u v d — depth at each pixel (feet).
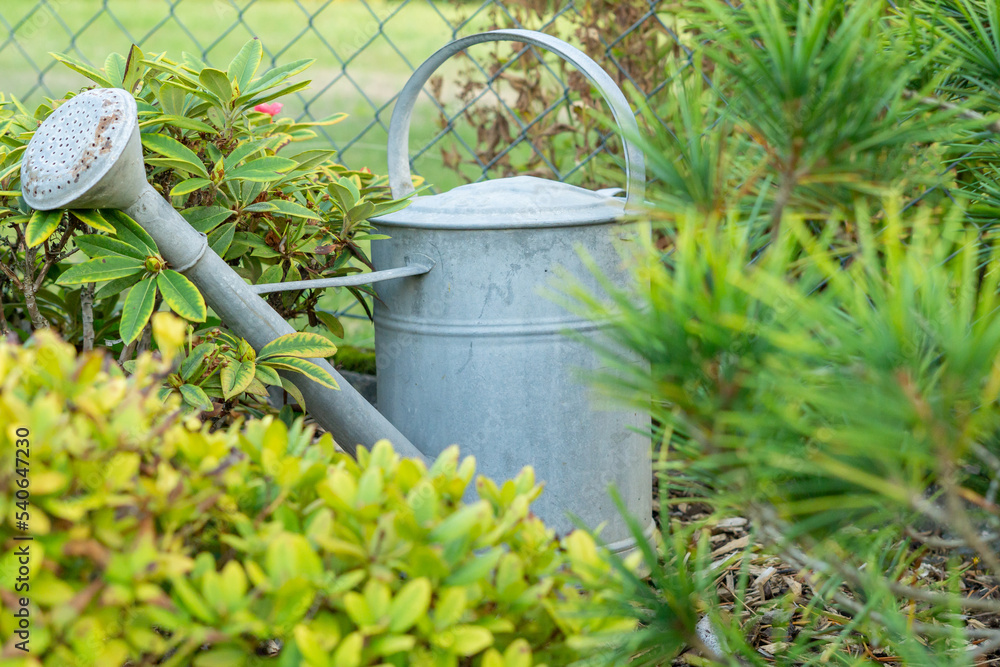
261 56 5.03
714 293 1.97
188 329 4.79
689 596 2.69
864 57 2.35
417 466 2.69
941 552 4.91
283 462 2.62
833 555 2.50
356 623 2.48
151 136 4.48
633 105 6.77
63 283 4.11
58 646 2.22
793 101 2.30
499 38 4.81
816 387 2.04
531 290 4.61
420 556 2.37
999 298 2.33
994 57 3.04
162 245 4.28
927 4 3.27
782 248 2.13
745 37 2.40
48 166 4.07
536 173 7.90
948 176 3.17
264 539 2.42
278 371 4.76
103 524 2.28
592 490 4.91
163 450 2.49
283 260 5.26
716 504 2.36
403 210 5.00
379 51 21.24
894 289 1.94
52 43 20.76
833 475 2.14
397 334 5.03
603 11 7.68
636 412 5.08
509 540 2.82
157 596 2.16
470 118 8.12
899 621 2.82
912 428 1.93
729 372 2.05
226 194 5.11
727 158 2.50
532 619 2.73
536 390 4.71
